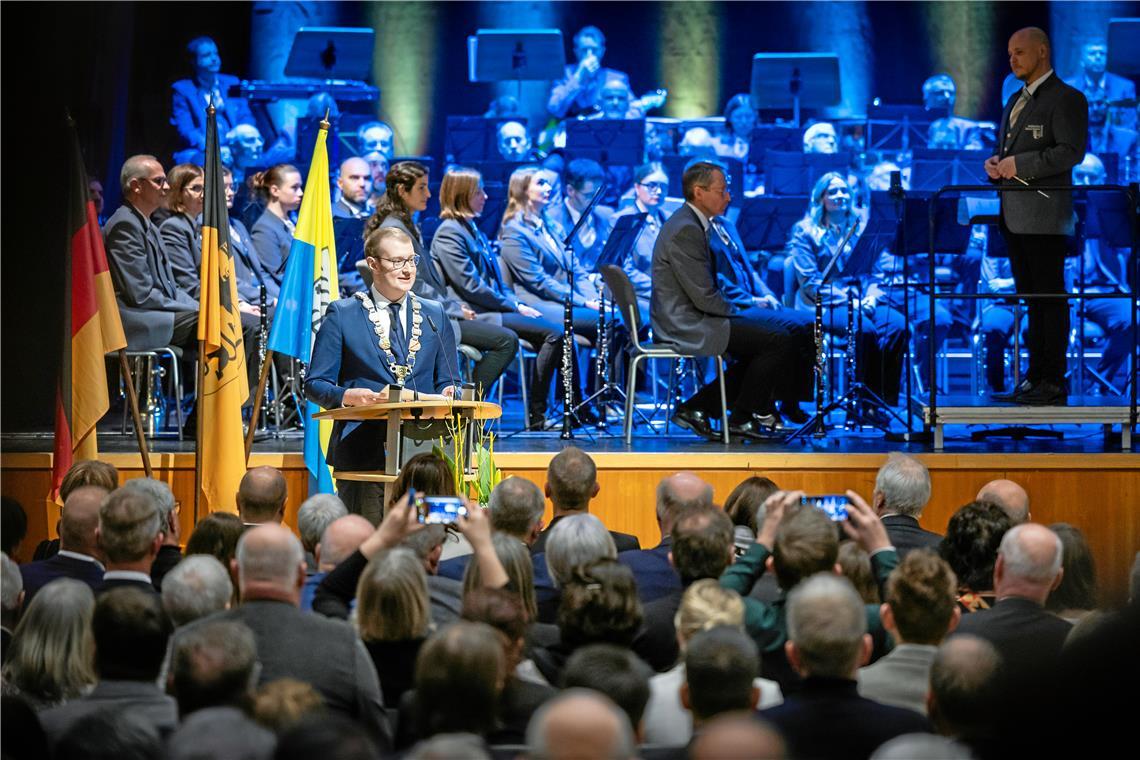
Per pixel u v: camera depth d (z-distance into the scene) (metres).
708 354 13.01
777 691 6.00
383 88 20.28
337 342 10.95
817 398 13.44
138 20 19.22
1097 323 17.70
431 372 11.12
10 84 18.73
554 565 7.24
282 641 6.07
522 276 15.62
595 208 18.48
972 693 5.14
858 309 14.66
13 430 17.16
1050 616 6.46
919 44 20.34
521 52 19.47
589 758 4.08
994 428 13.94
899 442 13.02
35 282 17.84
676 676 5.93
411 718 5.56
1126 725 5.05
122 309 13.20
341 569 6.75
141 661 5.78
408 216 13.22
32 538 12.03
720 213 14.45
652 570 7.64
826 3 20.33
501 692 5.55
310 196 12.22
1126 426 12.29
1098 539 11.90
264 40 19.78
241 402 11.78
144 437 12.78
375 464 10.85
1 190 18.33
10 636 7.02
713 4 20.33
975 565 7.72
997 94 20.38
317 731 4.38
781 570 6.63
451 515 6.65
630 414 13.08
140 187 13.30
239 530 7.94
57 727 5.62
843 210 17.31
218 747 4.45
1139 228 15.88
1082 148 12.65
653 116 20.45
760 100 19.62
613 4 20.31
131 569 7.29
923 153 17.86
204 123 19.41
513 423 15.31
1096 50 20.16
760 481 8.88
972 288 17.75
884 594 6.75
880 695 6.00
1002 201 12.87
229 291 11.77
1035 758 5.13
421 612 6.20
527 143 19.20
